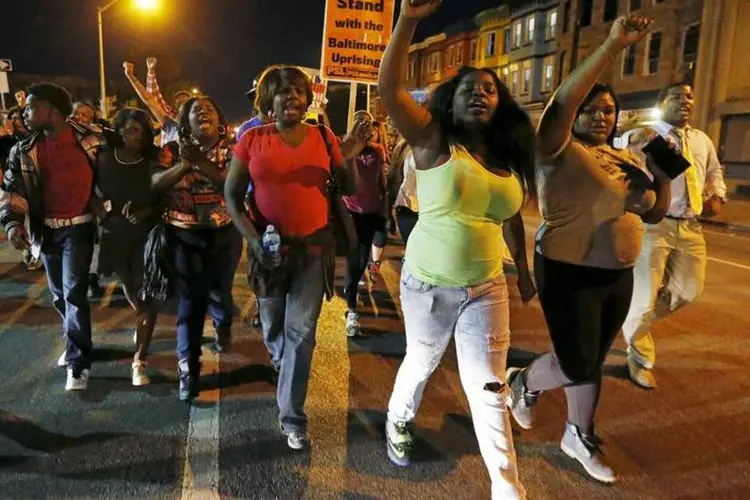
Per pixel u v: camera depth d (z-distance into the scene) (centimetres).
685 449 339
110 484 295
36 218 374
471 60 4103
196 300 383
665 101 422
